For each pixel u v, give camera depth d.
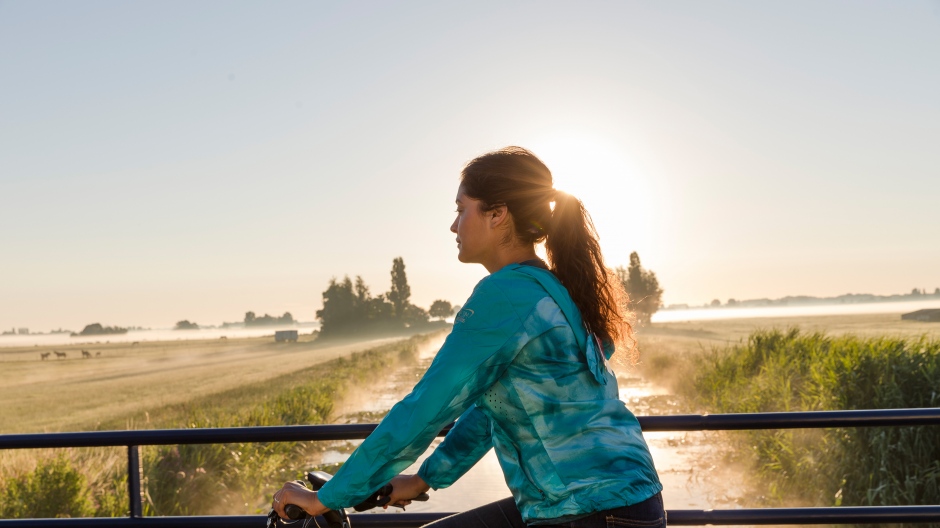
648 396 17.41
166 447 8.80
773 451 8.18
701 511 2.34
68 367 72.00
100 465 8.09
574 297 1.54
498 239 1.62
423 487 1.80
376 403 22.12
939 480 6.06
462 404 1.42
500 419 1.50
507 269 1.51
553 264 1.61
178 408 20.86
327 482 1.46
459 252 1.66
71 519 2.41
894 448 6.34
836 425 2.23
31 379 53.12
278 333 154.12
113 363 80.50
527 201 1.59
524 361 1.46
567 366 1.47
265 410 15.89
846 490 6.77
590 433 1.46
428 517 2.36
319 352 79.00
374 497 1.74
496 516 1.67
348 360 45.25
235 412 17.20
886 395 6.84
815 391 8.78
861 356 7.57
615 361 1.74
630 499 1.42
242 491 9.04
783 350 12.66
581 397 1.47
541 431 1.45
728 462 9.05
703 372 16.44
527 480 1.48
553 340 1.46
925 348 7.09
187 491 8.36
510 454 1.52
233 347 128.50
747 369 14.01
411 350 51.16
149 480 8.06
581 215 1.62
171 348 136.25
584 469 1.43
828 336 12.23
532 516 1.48
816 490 7.15
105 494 7.66
